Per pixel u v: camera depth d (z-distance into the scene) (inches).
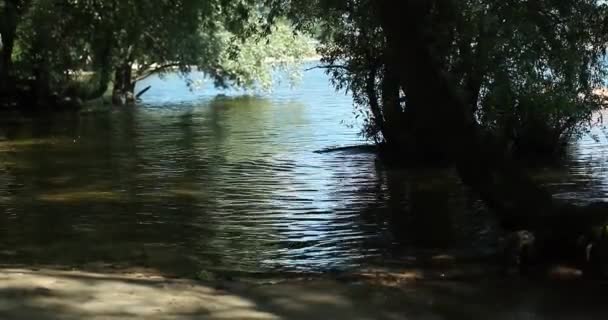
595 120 938.1
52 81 1459.2
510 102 584.4
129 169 693.3
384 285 309.3
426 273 336.5
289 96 1686.8
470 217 466.9
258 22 872.3
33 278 283.3
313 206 512.4
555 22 517.3
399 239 414.9
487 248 384.8
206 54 1433.3
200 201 531.2
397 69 369.1
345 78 756.0
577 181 581.9
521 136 692.1
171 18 1079.6
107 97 1660.9
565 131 721.0
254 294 286.8
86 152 827.4
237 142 911.7
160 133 1034.1
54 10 1263.5
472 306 281.7
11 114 1346.0
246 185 598.9
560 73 562.9
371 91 744.3
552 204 349.7
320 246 401.4
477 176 360.2
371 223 457.4
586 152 738.2
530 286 308.5
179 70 1656.0
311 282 311.3
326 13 682.8
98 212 491.8
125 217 476.1
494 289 305.6
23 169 695.1
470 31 522.9
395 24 354.3
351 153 784.3
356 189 577.6
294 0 725.9
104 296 264.7
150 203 523.8
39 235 423.2
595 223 329.1
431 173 646.5
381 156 751.7
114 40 1294.3
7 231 433.4
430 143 692.1
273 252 389.1
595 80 605.9
